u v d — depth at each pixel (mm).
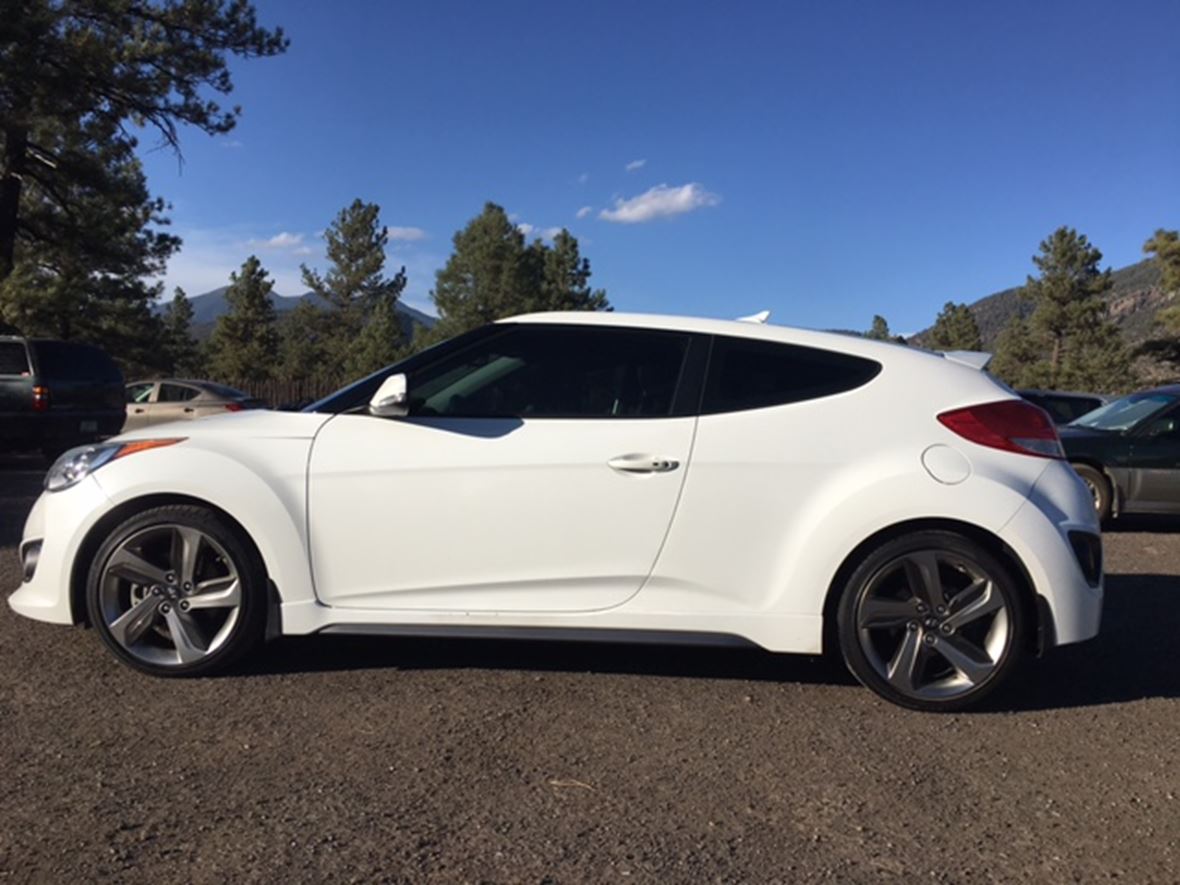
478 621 3994
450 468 3994
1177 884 2633
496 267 40312
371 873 2605
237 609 4043
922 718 3859
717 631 3957
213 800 3012
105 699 3848
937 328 65625
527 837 2826
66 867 2600
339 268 63062
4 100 19969
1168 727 3799
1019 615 3857
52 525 4098
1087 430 9664
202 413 18500
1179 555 7816
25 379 12359
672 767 3338
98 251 25125
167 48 22141
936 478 3838
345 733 3564
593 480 3951
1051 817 3020
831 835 2881
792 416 4000
